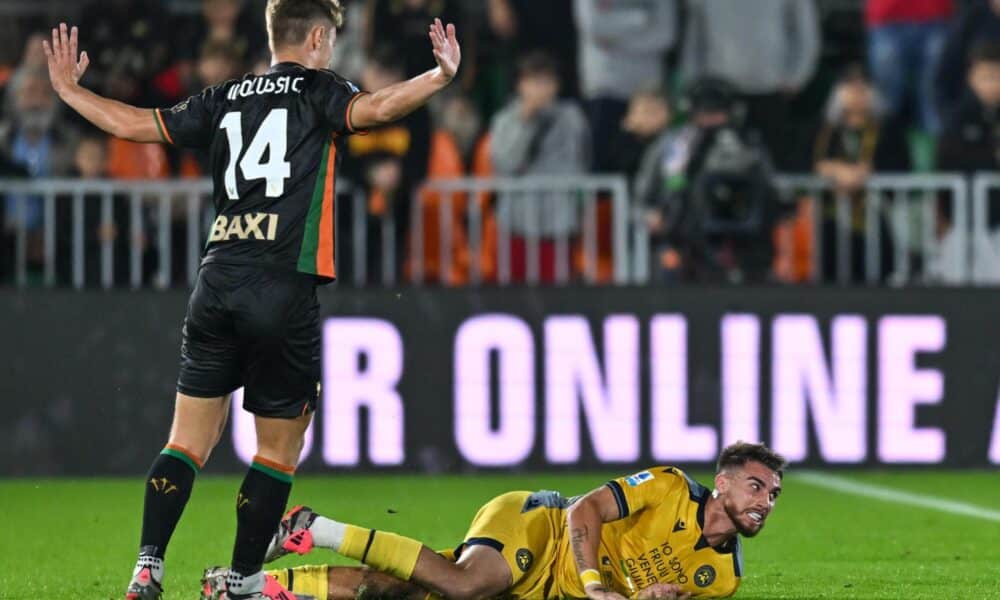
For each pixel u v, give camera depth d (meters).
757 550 28.83
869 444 42.41
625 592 21.12
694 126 42.59
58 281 41.94
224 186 19.91
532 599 21.14
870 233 43.03
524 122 44.69
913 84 50.31
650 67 48.03
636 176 44.81
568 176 44.06
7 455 41.53
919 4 49.72
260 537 19.59
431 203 42.16
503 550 20.69
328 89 19.86
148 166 43.88
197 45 46.16
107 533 31.39
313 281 19.84
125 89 44.44
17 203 41.75
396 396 41.72
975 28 47.81
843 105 44.91
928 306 42.28
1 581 25.02
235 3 45.22
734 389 42.12
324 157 19.83
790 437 42.28
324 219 19.80
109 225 41.66
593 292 41.91
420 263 42.06
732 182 42.12
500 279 42.38
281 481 19.75
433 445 41.78
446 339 41.81
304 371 19.81
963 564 26.88
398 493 38.03
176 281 41.91
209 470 41.41
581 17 48.28
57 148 43.19
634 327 42.00
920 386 42.34
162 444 41.69
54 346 41.53
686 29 48.19
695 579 20.98
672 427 42.06
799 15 48.31
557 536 21.11
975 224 42.72
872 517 33.84
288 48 20.52
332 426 41.59
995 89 44.47
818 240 42.94
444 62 19.17
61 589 24.16
